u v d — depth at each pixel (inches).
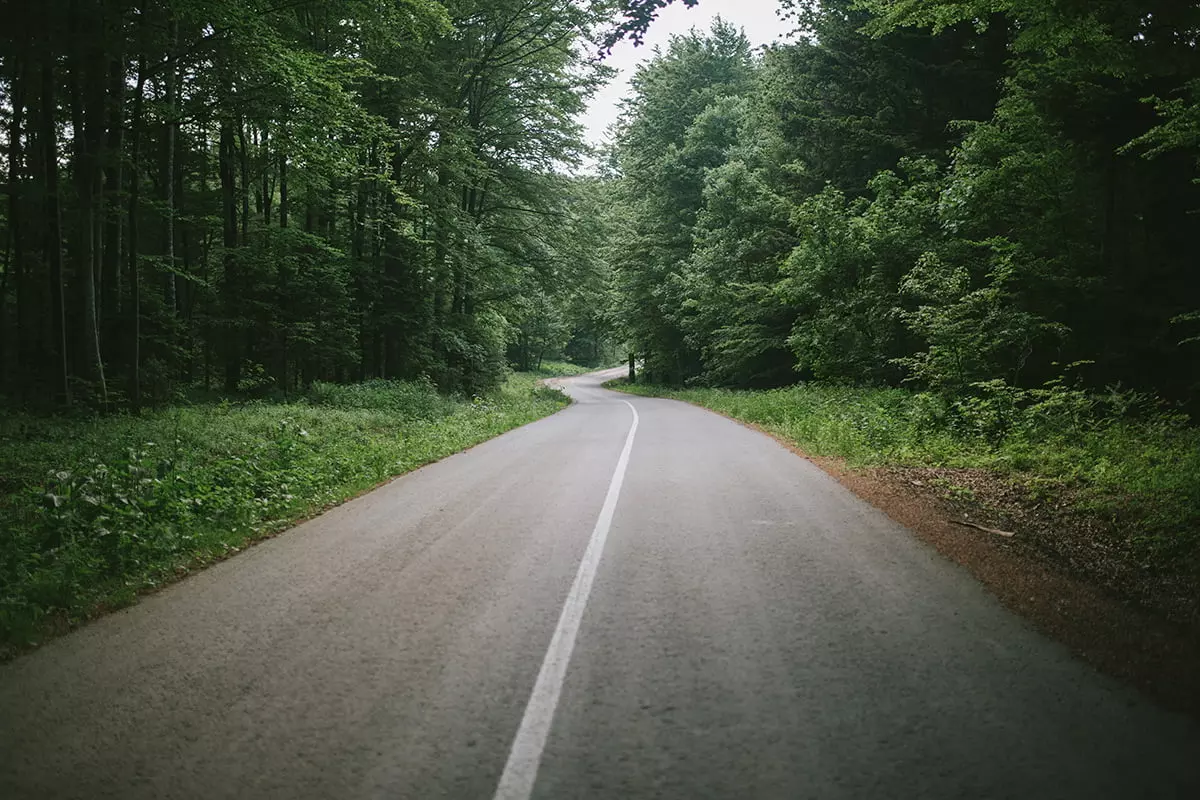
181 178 1016.9
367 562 259.1
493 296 1355.8
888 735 134.3
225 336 940.0
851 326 831.7
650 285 1870.1
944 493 381.1
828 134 979.3
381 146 933.2
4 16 574.6
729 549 270.1
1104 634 186.2
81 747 133.3
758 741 132.8
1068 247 636.1
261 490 383.6
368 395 909.8
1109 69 420.5
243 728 139.9
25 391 733.3
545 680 159.8
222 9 592.4
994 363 598.2
